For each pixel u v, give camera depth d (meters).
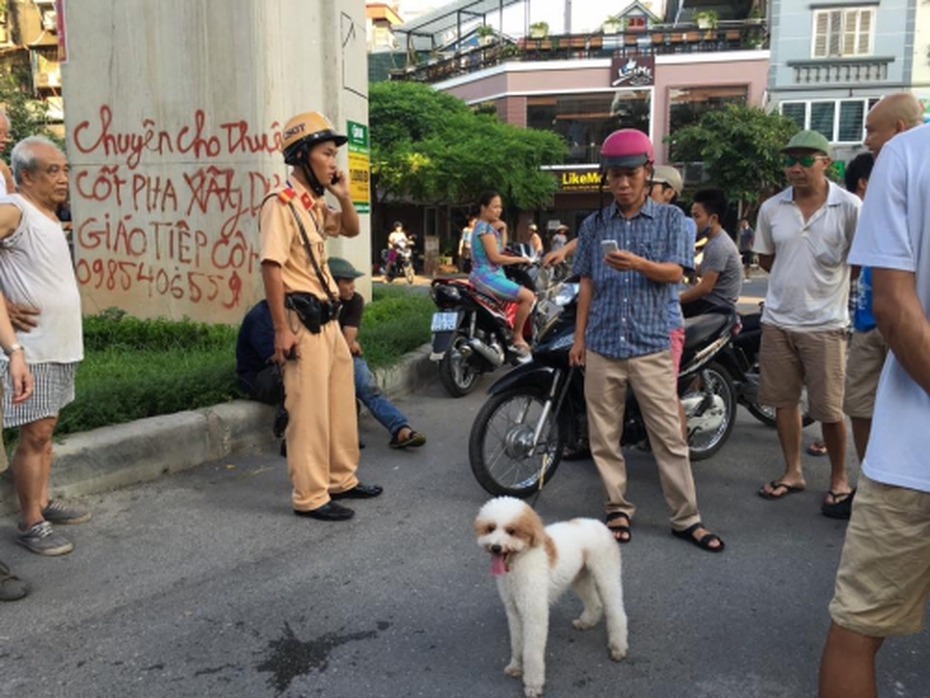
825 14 26.34
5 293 3.47
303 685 2.69
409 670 2.79
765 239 4.41
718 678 2.75
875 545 1.97
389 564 3.60
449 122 26.12
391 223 31.17
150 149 7.90
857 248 1.94
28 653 2.86
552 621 3.16
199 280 7.92
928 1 25.47
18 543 3.71
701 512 4.29
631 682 2.72
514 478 4.78
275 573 3.50
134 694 2.64
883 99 3.77
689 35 27.98
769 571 3.56
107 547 3.74
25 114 23.20
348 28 8.76
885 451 1.94
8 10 38.69
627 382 3.88
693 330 4.78
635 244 3.71
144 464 4.55
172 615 3.14
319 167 4.04
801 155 4.05
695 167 26.55
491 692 2.67
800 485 4.60
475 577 3.48
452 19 39.12
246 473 4.75
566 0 34.25
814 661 2.85
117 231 8.17
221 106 7.57
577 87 28.69
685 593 3.35
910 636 3.00
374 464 5.04
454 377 6.80
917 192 1.86
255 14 7.34
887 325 1.87
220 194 7.71
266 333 4.94
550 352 4.27
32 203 3.54
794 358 4.34
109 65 7.90
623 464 3.98
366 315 8.75
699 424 4.97
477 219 7.25
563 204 29.50
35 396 3.54
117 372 5.93
